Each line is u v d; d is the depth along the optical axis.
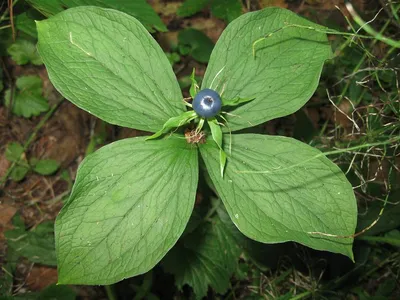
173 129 0.15
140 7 0.19
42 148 0.28
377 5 0.32
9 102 0.28
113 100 0.14
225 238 0.24
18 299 0.22
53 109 0.28
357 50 0.29
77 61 0.14
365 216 0.24
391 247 0.25
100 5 0.18
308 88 0.15
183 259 0.23
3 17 0.23
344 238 0.14
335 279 0.25
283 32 0.16
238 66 0.16
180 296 0.24
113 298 0.23
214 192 0.24
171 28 0.32
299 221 0.14
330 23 0.31
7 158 0.27
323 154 0.14
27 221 0.26
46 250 0.24
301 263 0.25
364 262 0.24
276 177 0.14
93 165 0.14
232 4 0.27
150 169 0.14
